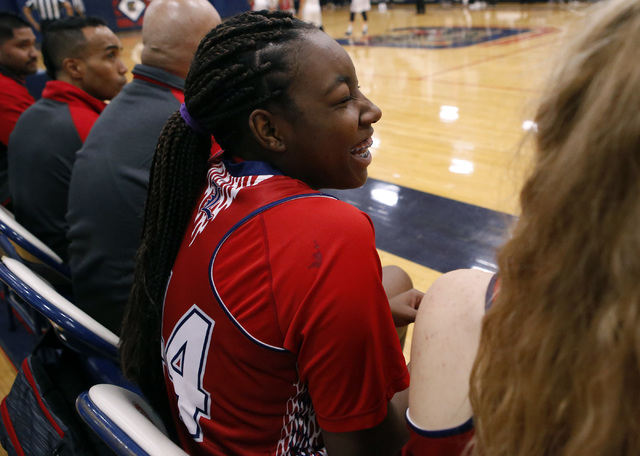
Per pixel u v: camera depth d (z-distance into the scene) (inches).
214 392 28.3
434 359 20.6
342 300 24.8
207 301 27.5
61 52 74.4
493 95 201.9
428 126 172.1
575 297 13.7
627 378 12.8
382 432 27.4
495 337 16.4
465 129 165.8
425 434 20.1
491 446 16.6
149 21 53.9
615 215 12.6
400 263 93.2
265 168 28.6
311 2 371.2
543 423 14.9
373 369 25.9
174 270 29.8
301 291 25.1
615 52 12.8
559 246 13.9
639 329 12.3
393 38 360.5
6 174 90.5
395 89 224.4
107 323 48.8
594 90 13.0
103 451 35.2
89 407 26.3
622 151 12.2
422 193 120.1
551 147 14.5
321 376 25.7
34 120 66.9
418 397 20.7
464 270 22.6
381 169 137.7
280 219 26.3
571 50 14.0
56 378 44.2
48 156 65.2
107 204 46.6
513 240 15.7
